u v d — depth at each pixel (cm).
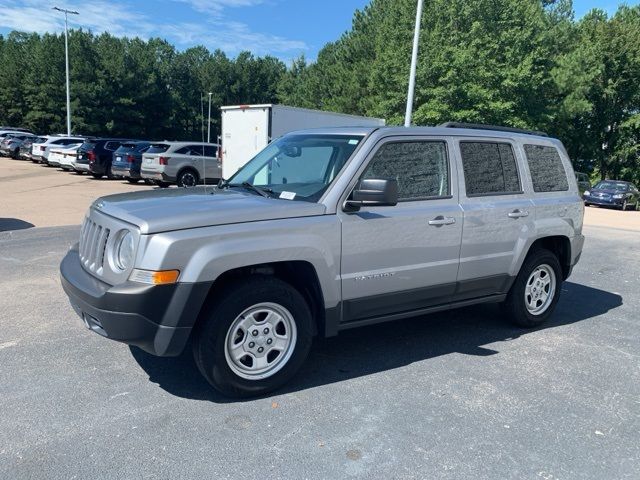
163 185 2064
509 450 326
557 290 568
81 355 441
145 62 7331
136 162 2130
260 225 365
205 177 2012
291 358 391
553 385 418
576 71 3600
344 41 4850
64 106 6244
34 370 411
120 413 353
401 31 2828
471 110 2617
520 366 454
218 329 358
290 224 376
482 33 2681
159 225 341
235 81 9094
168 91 7838
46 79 6228
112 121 6556
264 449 318
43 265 735
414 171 445
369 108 3762
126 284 339
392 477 296
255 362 380
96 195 1686
